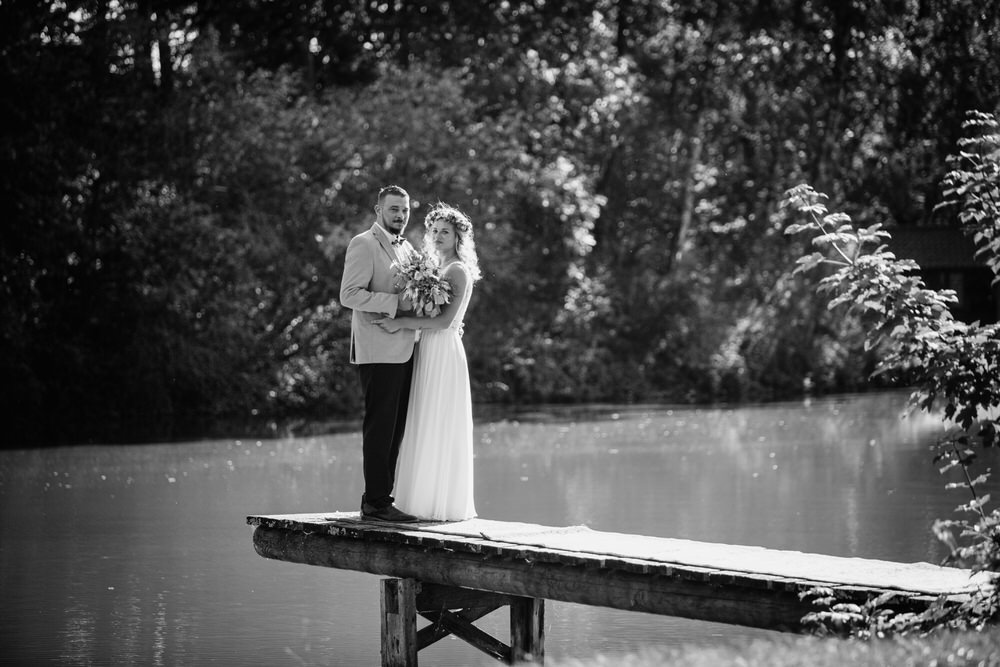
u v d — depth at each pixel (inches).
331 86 1478.8
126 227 1242.0
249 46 1518.2
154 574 488.7
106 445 994.1
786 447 919.7
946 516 589.3
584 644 381.4
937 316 284.4
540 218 1519.4
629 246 1845.5
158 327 1248.2
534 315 1589.6
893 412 1247.5
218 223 1278.3
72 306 1240.8
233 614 424.2
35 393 1167.6
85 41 1208.2
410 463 355.3
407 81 1407.5
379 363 347.3
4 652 377.4
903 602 251.9
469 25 1628.9
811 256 295.9
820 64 1768.0
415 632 336.2
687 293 1720.0
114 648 381.1
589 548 304.7
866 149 1803.6
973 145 294.4
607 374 1621.6
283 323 1362.0
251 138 1295.5
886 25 1689.2
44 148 1136.8
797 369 1701.5
